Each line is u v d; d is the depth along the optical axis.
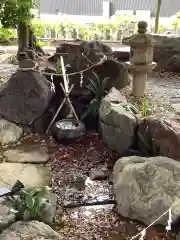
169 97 3.03
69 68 3.24
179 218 1.86
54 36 5.27
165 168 2.02
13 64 4.16
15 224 1.79
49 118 3.06
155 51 3.84
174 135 2.21
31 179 2.30
